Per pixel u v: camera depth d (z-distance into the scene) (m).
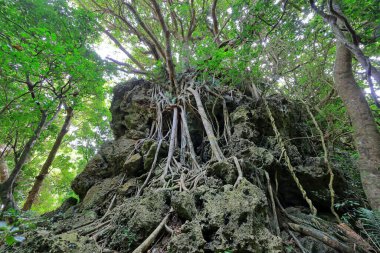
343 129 6.21
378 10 3.59
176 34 10.78
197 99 6.20
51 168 13.27
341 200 4.62
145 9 10.90
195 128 6.40
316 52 6.33
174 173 4.70
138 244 3.14
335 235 3.55
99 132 12.20
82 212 4.93
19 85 7.13
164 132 6.56
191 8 9.63
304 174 4.66
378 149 3.61
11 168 11.48
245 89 7.10
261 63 6.21
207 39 7.32
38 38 5.59
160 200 3.69
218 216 2.95
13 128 7.55
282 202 4.65
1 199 5.92
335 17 2.99
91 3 10.28
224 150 5.12
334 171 4.68
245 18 5.51
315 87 6.93
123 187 5.05
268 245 2.62
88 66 6.56
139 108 7.34
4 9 6.04
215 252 2.60
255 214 2.94
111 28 11.22
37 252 2.86
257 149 4.68
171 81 7.37
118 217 3.74
